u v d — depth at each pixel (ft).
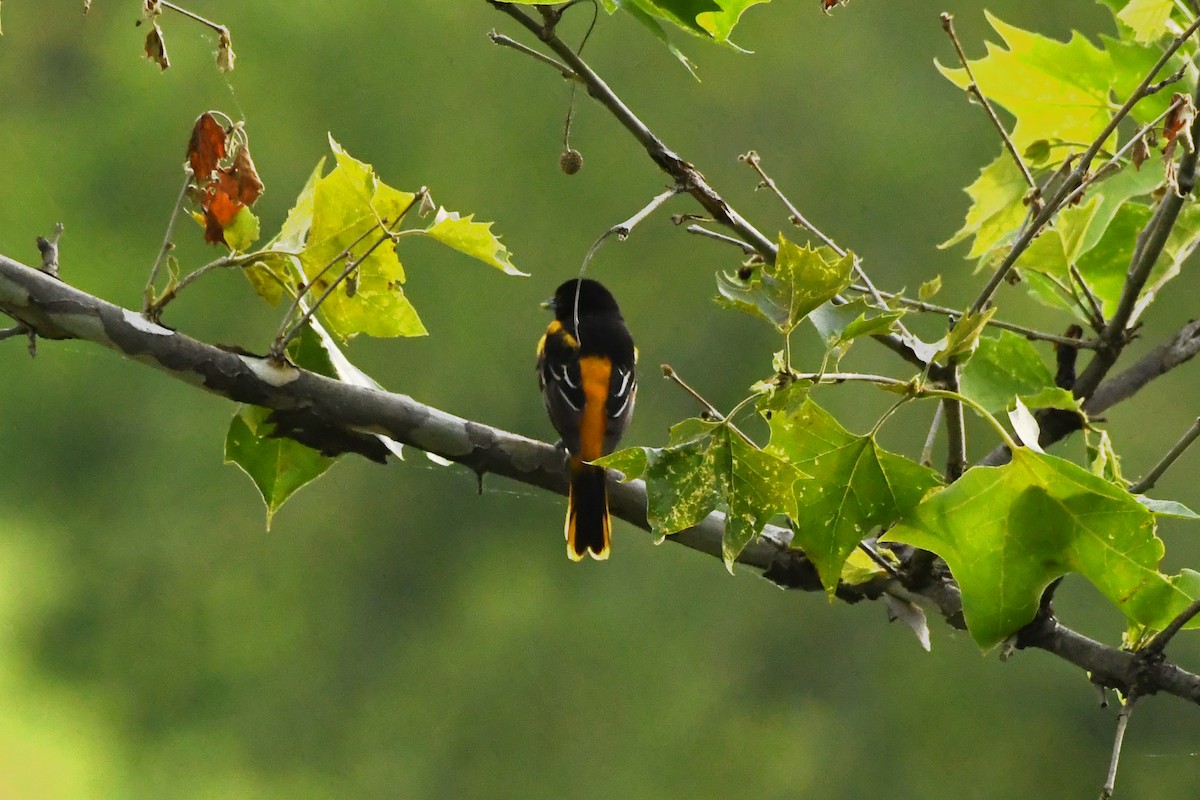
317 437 15.66
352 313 15.67
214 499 58.08
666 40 11.89
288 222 15.34
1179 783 51.37
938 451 49.11
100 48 57.57
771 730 54.95
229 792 55.11
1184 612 13.87
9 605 55.16
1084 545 13.74
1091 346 17.76
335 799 54.03
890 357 53.57
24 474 56.95
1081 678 53.16
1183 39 13.93
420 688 56.29
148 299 14.74
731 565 12.46
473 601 58.03
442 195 57.11
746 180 57.31
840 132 57.72
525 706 56.03
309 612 57.06
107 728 55.52
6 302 14.33
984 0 57.67
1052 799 52.16
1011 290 53.47
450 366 56.18
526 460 16.44
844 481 13.70
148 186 57.11
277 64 57.41
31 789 52.70
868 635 55.47
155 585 56.39
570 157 13.57
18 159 56.44
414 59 57.82
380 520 58.70
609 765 55.52
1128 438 49.90
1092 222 17.83
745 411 54.90
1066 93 19.70
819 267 12.40
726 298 12.52
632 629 56.59
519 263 56.95
